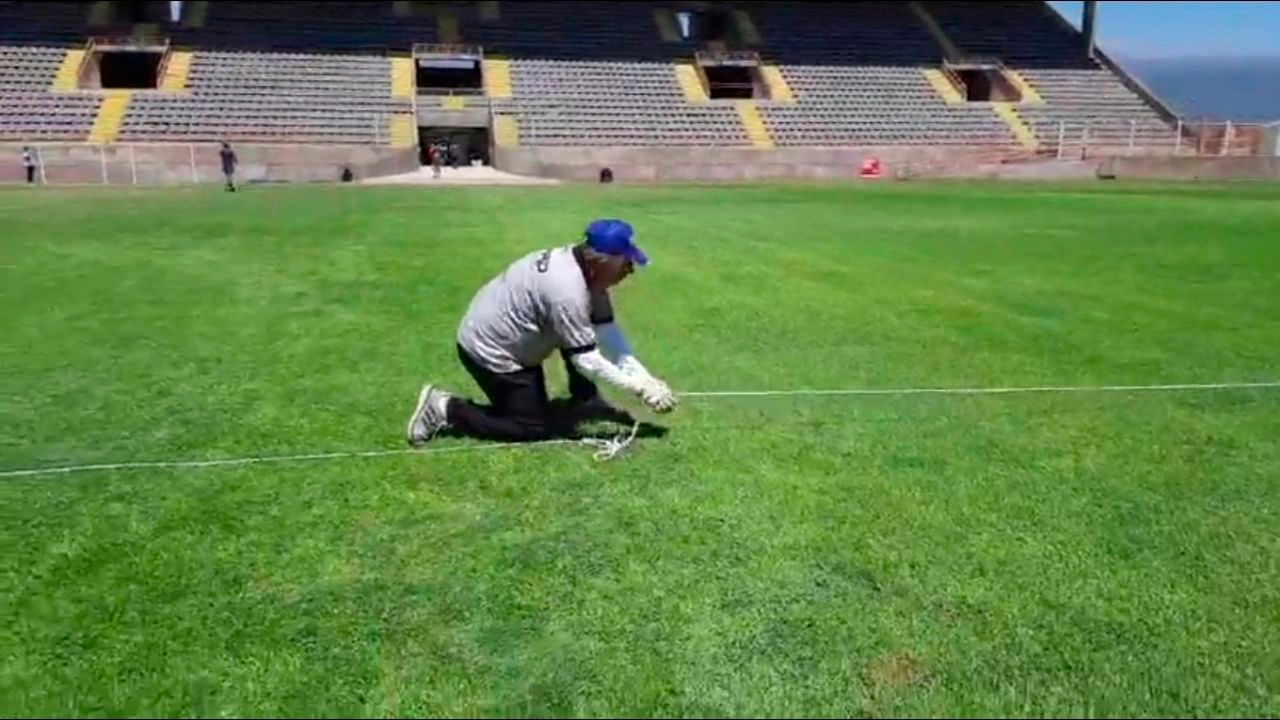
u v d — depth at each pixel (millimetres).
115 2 37156
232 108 33438
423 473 4992
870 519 4445
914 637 3510
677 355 7598
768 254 13773
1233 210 20969
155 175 30203
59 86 32969
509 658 3418
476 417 5402
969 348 7863
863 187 29125
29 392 6617
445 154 36188
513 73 37406
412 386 6730
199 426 5859
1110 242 15414
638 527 4371
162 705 3180
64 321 8961
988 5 44312
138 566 4078
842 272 12055
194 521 4492
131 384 6812
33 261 12766
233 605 3775
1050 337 8289
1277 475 5020
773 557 4094
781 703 3160
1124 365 7309
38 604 3787
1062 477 4965
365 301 9945
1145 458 5246
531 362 5305
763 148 34469
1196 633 3535
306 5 38750
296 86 34906
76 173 29828
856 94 38562
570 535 4305
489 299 5242
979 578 3922
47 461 5266
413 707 3154
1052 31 43219
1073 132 37312
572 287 4953
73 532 4391
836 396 6371
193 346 7965
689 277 11547
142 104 32875
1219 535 4312
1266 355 7648
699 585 3879
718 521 4426
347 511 4574
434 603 3775
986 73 40938
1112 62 41531
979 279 11547
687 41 40469
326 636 3561
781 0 43219
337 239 15297
